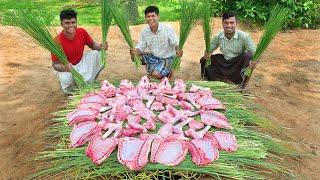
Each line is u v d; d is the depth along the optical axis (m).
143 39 2.54
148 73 2.74
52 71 2.96
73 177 1.68
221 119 1.99
